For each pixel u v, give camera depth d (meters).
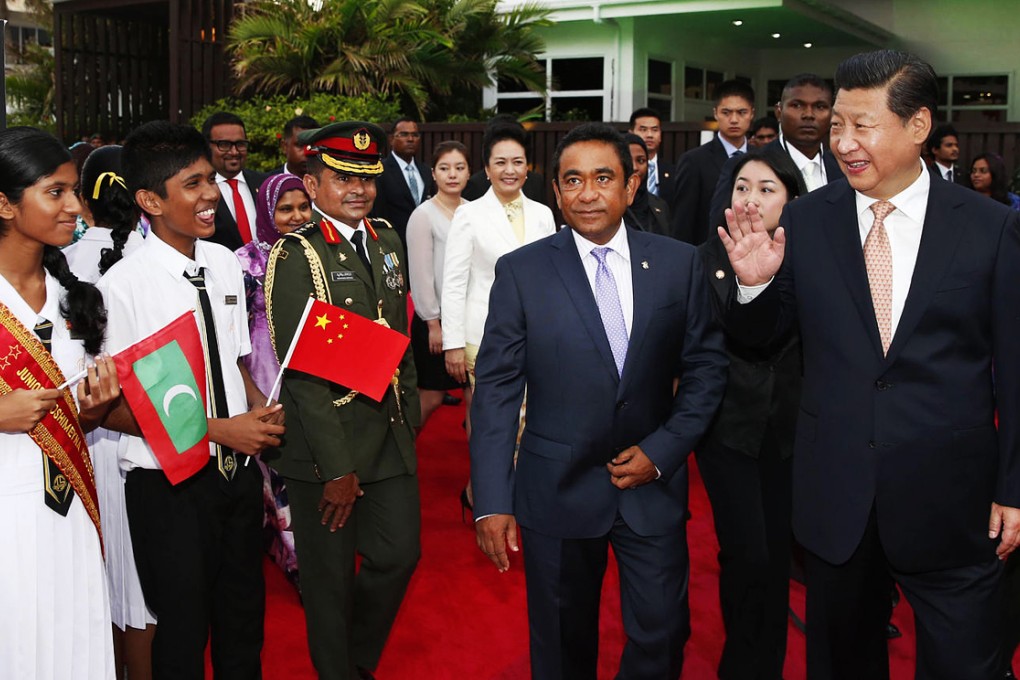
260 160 12.92
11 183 2.34
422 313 5.37
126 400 2.65
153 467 2.81
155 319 2.88
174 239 2.95
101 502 3.05
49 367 2.40
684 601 2.87
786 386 3.27
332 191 3.33
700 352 2.93
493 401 2.86
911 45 15.44
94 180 3.38
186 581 2.84
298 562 3.34
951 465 2.53
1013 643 3.28
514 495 2.92
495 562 2.82
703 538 4.94
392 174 7.86
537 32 15.09
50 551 2.42
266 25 14.21
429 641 3.88
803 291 2.69
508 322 2.86
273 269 3.24
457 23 14.55
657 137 7.98
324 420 3.16
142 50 17.33
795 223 2.75
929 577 2.64
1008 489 2.52
